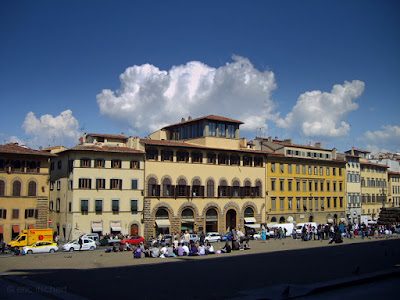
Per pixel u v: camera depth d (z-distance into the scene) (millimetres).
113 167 74188
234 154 88250
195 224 81375
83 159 72000
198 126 89562
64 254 54188
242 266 34594
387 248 48688
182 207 80062
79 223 70562
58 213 76938
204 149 83438
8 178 68625
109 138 86188
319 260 38000
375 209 124062
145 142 76688
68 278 29016
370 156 151500
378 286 26484
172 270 32781
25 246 57812
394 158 153500
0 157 68188
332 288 25266
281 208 95375
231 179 87188
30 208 70188
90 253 55500
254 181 90750
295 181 98875
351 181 115188
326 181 107000
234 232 63469
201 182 82812
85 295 22938
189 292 23766
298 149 101312
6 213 68062
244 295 22859
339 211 109750
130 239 67125
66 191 73938
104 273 31406
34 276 30312
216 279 28094
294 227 83625
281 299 22438
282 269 32469
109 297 22438
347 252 44750
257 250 50469
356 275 28625
